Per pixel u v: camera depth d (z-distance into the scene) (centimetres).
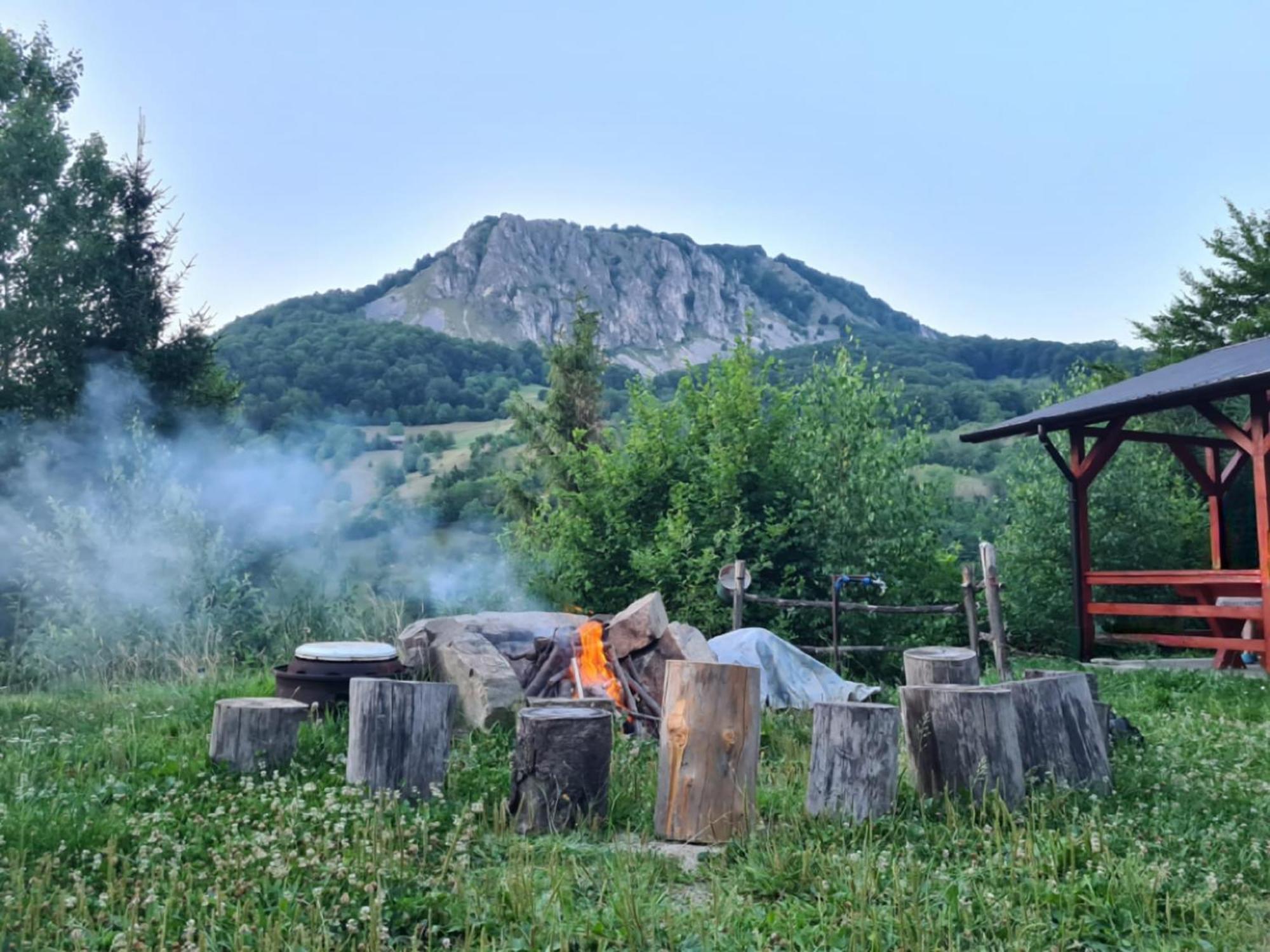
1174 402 1431
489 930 430
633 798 650
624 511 1602
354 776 639
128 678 1244
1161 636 1534
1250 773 748
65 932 414
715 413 1602
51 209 2442
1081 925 432
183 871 484
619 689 937
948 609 1230
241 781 647
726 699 591
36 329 2339
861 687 1055
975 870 486
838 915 447
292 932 411
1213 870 502
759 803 632
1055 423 1608
